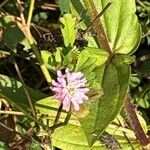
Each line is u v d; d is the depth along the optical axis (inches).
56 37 7.5
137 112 8.0
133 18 7.5
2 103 7.6
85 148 7.2
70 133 7.2
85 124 6.2
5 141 7.2
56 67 6.9
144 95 8.6
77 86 6.2
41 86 8.8
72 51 6.7
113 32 7.6
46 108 7.2
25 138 6.8
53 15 9.6
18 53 8.5
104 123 6.2
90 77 6.7
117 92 6.5
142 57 9.3
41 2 9.6
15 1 9.1
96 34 7.4
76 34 7.0
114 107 6.3
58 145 7.2
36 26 8.5
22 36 8.4
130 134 7.6
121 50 7.6
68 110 6.2
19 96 7.6
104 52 6.9
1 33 8.5
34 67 8.8
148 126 7.8
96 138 6.0
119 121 7.5
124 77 6.6
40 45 7.8
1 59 8.6
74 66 6.8
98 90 6.4
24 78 8.9
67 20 6.7
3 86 7.7
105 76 6.9
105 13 7.5
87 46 7.4
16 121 7.3
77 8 7.6
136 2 9.6
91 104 6.4
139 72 9.1
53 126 6.8
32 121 7.2
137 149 7.5
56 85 6.2
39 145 6.9
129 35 7.6
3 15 7.9
